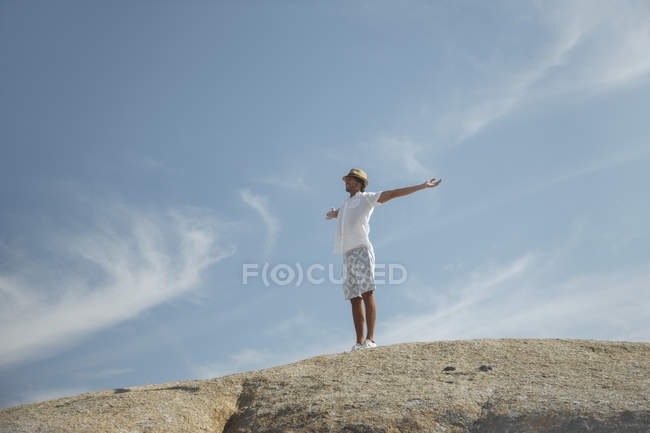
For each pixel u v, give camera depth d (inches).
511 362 220.4
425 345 251.8
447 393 189.9
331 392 203.2
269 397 209.6
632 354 222.5
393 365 226.8
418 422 172.9
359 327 275.4
